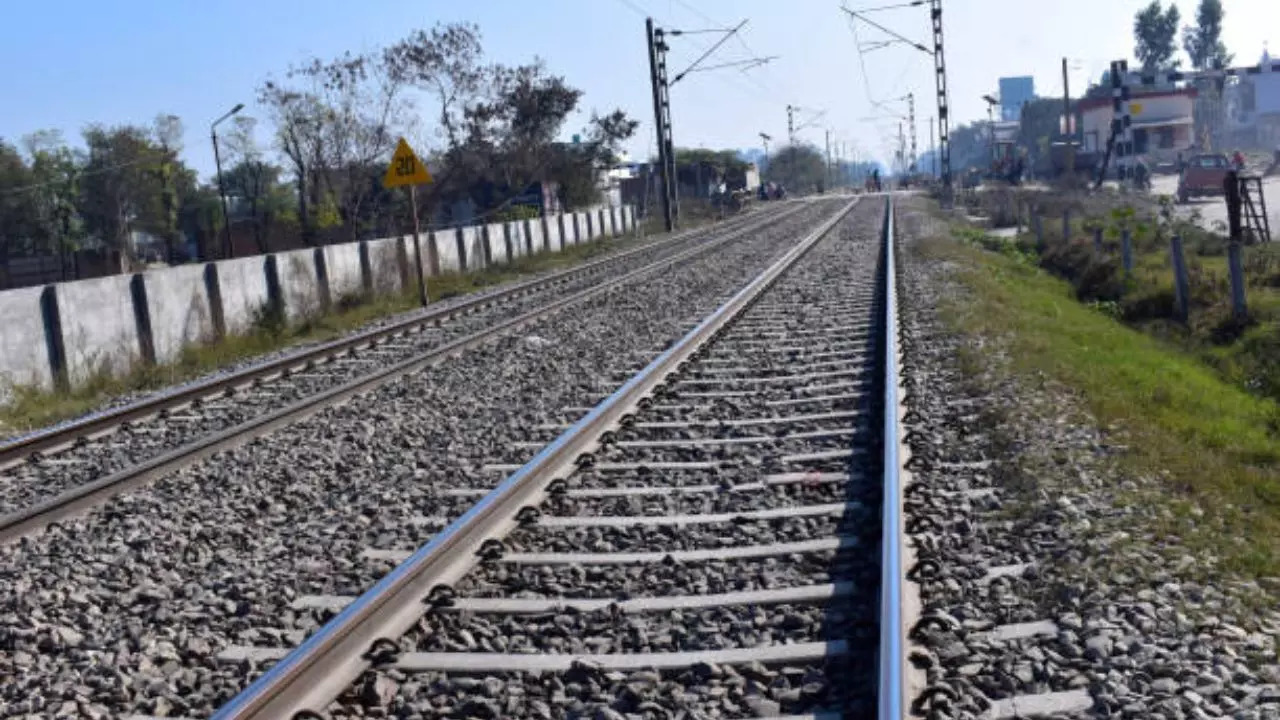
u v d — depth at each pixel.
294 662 4.93
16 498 9.81
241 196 78.69
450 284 31.34
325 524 8.08
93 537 8.16
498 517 7.32
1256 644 5.13
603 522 7.45
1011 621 5.55
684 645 5.51
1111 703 4.61
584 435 9.40
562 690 5.10
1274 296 18.55
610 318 19.55
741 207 90.38
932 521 6.97
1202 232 29.58
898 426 8.91
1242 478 8.21
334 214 53.84
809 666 5.18
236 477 9.63
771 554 6.69
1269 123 138.75
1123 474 8.00
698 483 8.45
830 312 18.02
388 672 5.33
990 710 4.62
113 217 74.75
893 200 83.88
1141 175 66.31
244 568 7.18
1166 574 5.97
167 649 5.86
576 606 6.04
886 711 4.16
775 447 9.33
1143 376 12.89
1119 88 76.38
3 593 6.92
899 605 5.06
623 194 97.19
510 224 41.19
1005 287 21.97
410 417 11.80
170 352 20.19
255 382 14.98
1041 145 114.12
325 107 54.16
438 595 6.16
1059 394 10.90
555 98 59.84
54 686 5.47
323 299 26.14
